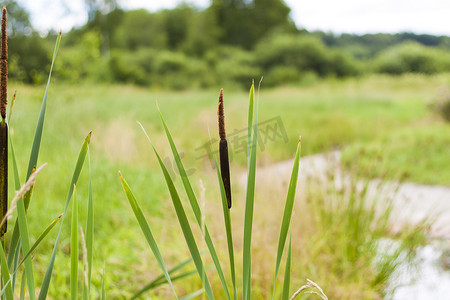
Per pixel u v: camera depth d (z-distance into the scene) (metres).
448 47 52.09
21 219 0.76
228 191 0.79
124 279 2.44
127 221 3.20
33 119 5.18
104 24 28.52
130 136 5.63
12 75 5.49
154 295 2.28
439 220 3.75
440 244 3.20
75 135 5.54
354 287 2.31
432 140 7.83
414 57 32.91
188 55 36.12
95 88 10.71
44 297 0.80
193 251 0.78
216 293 2.21
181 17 38.62
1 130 0.74
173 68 28.78
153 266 2.48
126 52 31.66
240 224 2.61
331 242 2.74
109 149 5.16
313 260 2.52
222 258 2.33
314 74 30.27
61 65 6.95
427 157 6.70
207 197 3.06
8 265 0.82
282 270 2.32
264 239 2.43
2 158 0.75
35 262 2.63
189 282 2.27
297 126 8.95
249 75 29.23
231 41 40.62
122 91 15.95
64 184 3.63
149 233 0.80
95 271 2.34
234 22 40.56
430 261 2.94
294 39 32.94
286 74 28.88
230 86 26.50
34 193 3.26
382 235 2.76
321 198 2.96
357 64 33.59
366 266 2.56
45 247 2.75
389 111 12.96
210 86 27.88
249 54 34.22
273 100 15.12
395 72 32.94
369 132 9.36
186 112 10.46
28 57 10.72
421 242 2.79
